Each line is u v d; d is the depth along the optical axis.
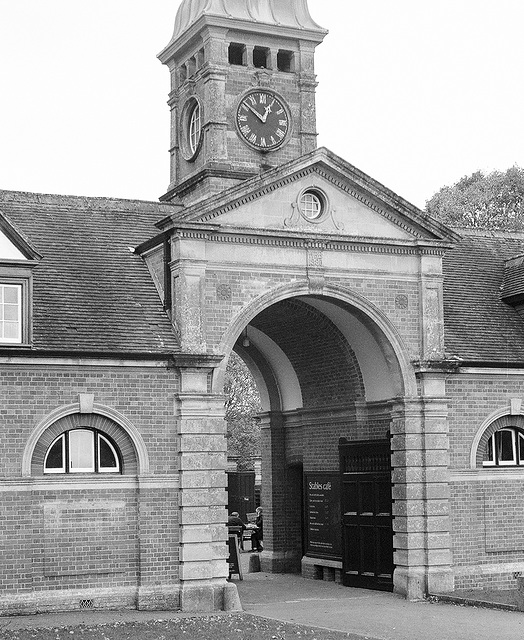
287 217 23.69
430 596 23.67
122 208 26.41
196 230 22.59
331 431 27.44
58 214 25.52
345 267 24.12
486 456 25.22
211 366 22.45
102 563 21.52
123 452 21.94
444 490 24.19
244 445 52.84
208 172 26.33
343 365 26.47
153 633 18.52
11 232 21.66
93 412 21.61
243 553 35.31
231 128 26.84
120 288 23.44
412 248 24.75
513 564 24.95
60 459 21.62
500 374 25.19
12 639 17.83
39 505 21.11
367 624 20.31
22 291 21.39
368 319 24.38
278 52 27.91
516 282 27.47
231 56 28.41
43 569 21.06
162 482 22.02
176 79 28.81
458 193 50.38
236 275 23.09
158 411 22.14
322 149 23.77
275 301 23.44
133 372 22.03
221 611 21.88
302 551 29.36
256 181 23.23
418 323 24.70
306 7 28.17
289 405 29.42
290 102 27.66
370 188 24.25
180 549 21.95
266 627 19.50
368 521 25.44
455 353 25.03
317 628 19.56
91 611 21.22
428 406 24.30
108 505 21.67
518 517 25.17
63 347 21.39
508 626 19.77
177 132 28.69
